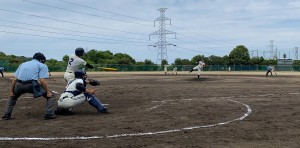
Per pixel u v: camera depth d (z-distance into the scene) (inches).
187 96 568.7
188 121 330.6
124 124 315.0
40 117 356.2
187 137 263.0
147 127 301.4
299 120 335.6
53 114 345.1
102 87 781.9
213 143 243.8
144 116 360.5
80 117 354.6
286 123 319.9
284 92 644.1
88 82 381.1
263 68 3184.1
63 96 366.6
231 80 1120.2
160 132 280.7
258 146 234.8
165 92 645.9
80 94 371.9
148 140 253.4
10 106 343.0
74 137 263.1
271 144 240.2
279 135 268.8
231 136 265.9
